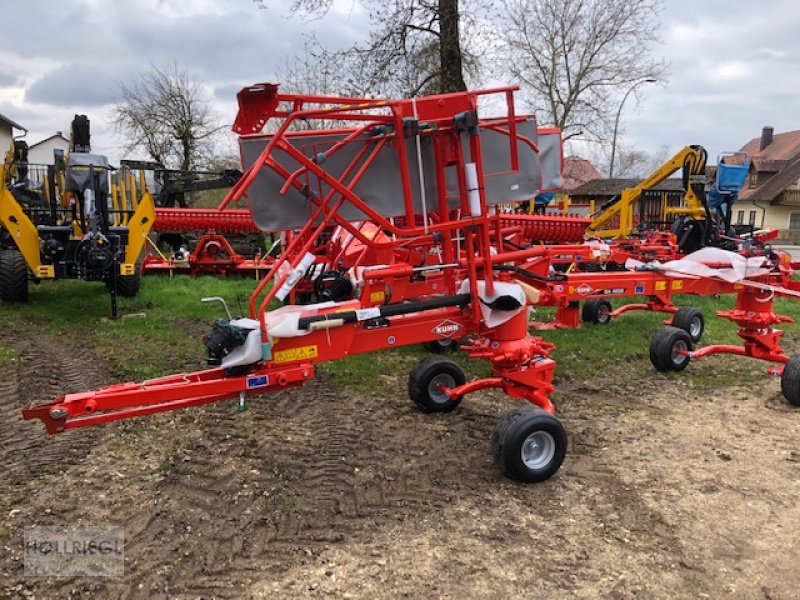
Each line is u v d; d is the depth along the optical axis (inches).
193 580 125.6
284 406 224.1
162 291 443.8
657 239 510.0
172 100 1248.2
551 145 224.5
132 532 141.6
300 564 131.3
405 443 193.8
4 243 434.9
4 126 1680.6
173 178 714.8
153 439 191.5
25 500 154.6
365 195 174.1
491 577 127.7
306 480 168.2
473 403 231.8
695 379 267.3
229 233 606.5
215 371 157.0
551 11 965.8
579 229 507.5
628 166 1621.6
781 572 131.0
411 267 175.3
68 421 137.2
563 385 258.7
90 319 357.1
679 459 185.8
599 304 373.1
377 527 146.0
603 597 122.1
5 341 303.6
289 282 158.2
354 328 167.2
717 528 147.6
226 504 154.7
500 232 203.8
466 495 162.2
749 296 253.8
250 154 165.8
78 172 368.2
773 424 215.5
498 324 181.8
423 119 165.9
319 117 152.4
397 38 532.1
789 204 1729.8
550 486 167.8
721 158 513.0
